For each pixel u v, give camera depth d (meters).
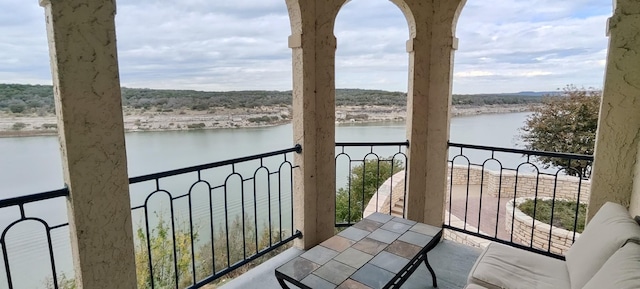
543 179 7.14
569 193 6.88
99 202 1.51
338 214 6.45
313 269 1.72
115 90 1.51
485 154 6.61
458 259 2.69
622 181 2.09
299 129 2.65
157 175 1.81
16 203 1.33
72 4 1.34
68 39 1.35
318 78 2.65
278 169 2.64
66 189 1.44
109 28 1.46
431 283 2.37
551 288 1.65
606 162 2.12
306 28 2.50
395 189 6.34
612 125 2.08
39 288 2.89
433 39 2.87
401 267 1.74
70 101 1.38
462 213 6.35
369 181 6.99
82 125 1.42
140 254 3.52
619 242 1.45
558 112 8.47
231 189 4.64
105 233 1.55
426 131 3.00
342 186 6.98
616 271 1.22
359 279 1.63
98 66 1.44
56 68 1.34
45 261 2.87
